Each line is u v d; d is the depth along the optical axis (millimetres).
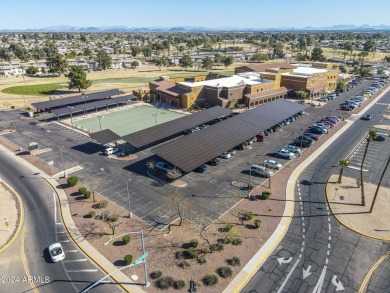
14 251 37969
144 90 123375
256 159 64688
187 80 136250
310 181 55000
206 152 59688
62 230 41906
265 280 33375
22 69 177000
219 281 33125
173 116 99250
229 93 105750
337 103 113562
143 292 31750
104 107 110438
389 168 59781
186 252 36938
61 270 34969
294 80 122938
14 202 48656
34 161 63938
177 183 54281
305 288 32438
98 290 32281
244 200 48938
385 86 144500
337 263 35750
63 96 123875
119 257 36656
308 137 74875
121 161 63688
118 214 45031
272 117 83188
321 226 42375
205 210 46188
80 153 68062
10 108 106562
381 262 35906
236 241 38781
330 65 151625
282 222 43250
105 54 196375
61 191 51781
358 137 77500
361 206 46938
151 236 40312
